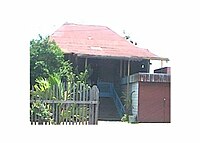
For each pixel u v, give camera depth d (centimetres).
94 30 2509
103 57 2073
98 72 2316
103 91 2216
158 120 1742
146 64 2333
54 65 1628
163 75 1766
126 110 1834
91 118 1278
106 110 1953
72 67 1919
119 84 2188
